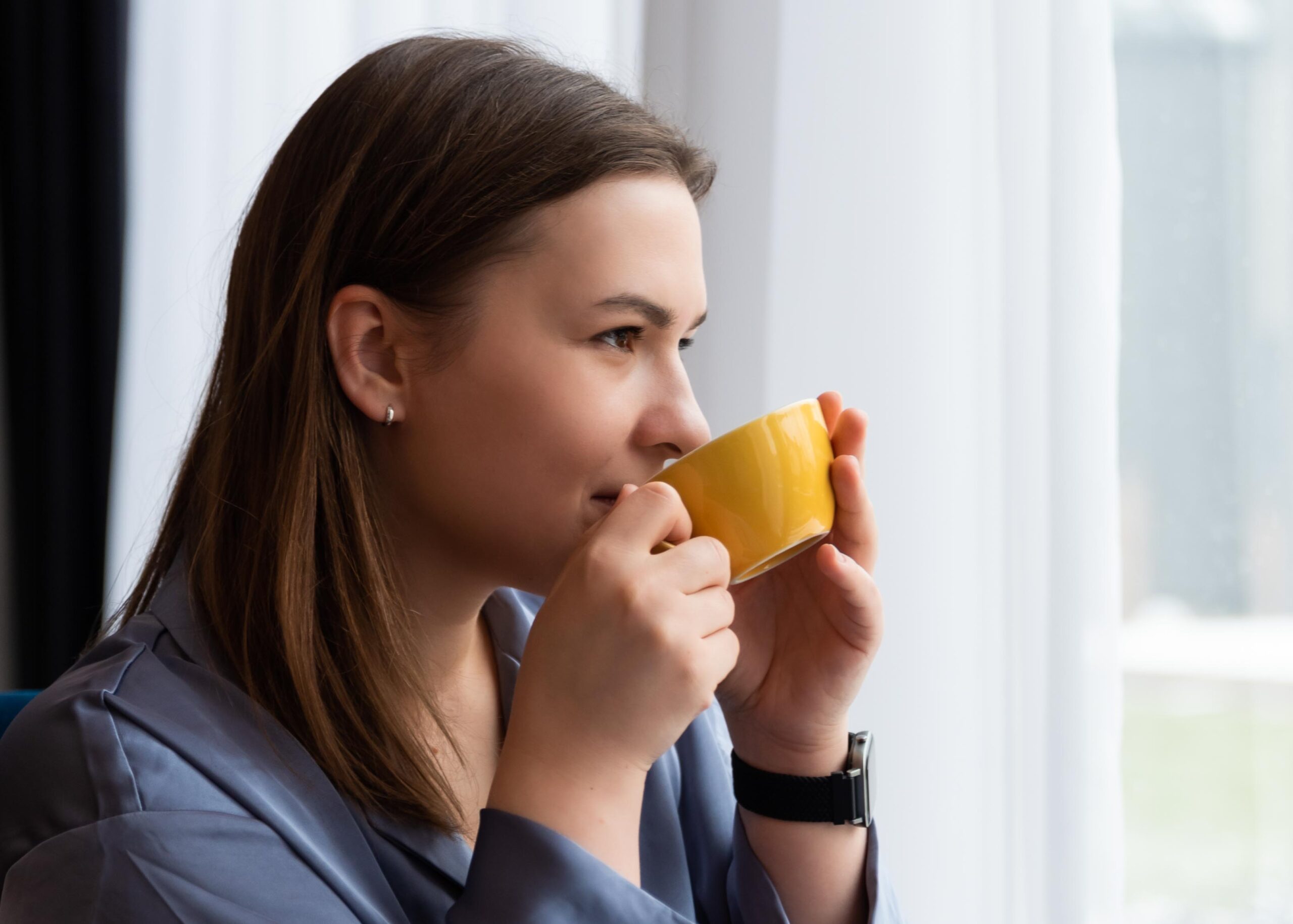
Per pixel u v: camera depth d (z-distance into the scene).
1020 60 1.52
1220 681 1.57
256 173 2.05
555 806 0.68
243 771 0.70
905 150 1.61
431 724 0.87
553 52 1.65
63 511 2.09
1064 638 1.49
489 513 0.79
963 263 1.58
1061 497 1.49
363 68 0.85
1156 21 1.59
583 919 0.66
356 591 0.78
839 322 1.63
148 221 2.14
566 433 0.76
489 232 0.76
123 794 0.66
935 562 1.58
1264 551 1.55
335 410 0.80
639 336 0.79
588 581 0.70
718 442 0.73
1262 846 1.56
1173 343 1.59
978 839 1.55
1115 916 1.48
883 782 1.58
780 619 0.94
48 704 0.71
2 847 0.67
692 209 0.81
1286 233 1.54
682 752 1.05
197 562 0.81
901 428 1.60
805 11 1.65
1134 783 1.60
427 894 0.76
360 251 0.80
